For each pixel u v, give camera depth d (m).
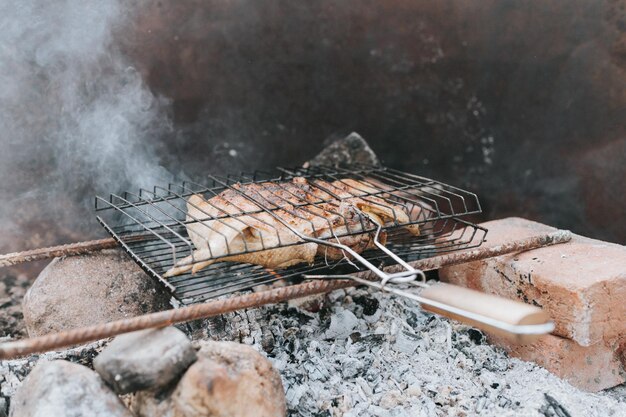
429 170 1.35
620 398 0.91
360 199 0.98
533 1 1.22
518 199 1.33
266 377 0.78
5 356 0.71
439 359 0.96
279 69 1.27
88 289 0.99
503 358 0.97
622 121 1.22
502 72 1.28
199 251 0.88
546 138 1.28
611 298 0.89
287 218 0.93
